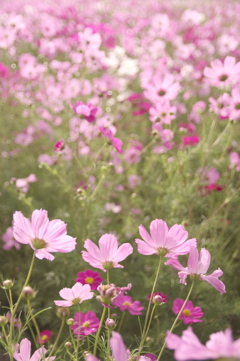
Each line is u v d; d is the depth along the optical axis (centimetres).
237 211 185
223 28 426
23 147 224
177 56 321
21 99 246
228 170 193
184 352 84
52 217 184
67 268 160
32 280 168
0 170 209
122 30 384
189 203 174
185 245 109
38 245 104
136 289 158
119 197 202
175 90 169
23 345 108
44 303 160
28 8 477
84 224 163
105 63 267
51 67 275
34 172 216
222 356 83
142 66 310
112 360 108
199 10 548
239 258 176
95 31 231
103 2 604
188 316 123
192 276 108
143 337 112
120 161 198
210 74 165
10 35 278
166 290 156
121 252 109
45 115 240
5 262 178
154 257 166
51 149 225
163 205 181
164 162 181
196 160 211
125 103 259
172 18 489
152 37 374
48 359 109
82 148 208
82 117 150
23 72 249
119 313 152
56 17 411
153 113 169
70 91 238
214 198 191
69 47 303
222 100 163
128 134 256
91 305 146
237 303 152
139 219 181
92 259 109
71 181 201
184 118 269
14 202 196
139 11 541
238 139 220
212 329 151
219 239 170
